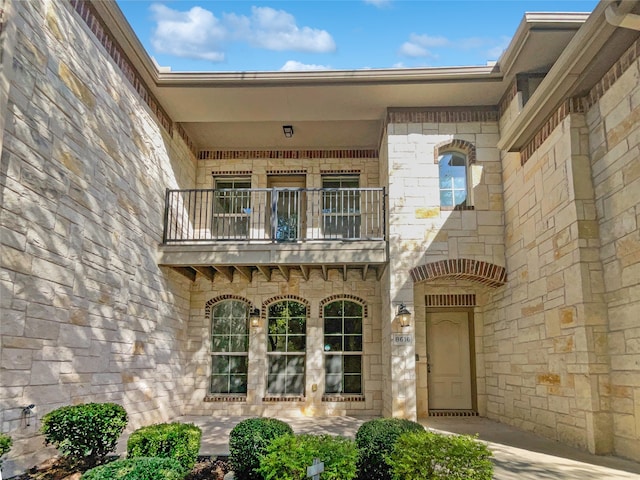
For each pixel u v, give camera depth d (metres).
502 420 8.22
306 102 8.38
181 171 9.33
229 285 9.61
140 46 6.95
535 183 6.97
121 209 6.68
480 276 8.07
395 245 8.11
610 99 5.51
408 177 8.34
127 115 6.95
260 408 9.07
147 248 7.61
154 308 7.79
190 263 8.09
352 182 10.34
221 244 8.17
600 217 5.70
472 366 9.36
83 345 5.58
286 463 3.36
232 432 4.51
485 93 8.12
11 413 4.36
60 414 4.45
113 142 6.48
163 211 8.34
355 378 9.33
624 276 5.25
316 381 9.19
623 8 4.46
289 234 10.01
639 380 4.97
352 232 9.97
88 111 5.84
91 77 5.93
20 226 4.54
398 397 7.60
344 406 9.08
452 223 8.17
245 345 9.50
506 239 8.06
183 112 8.62
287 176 10.41
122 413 4.83
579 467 4.90
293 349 9.45
